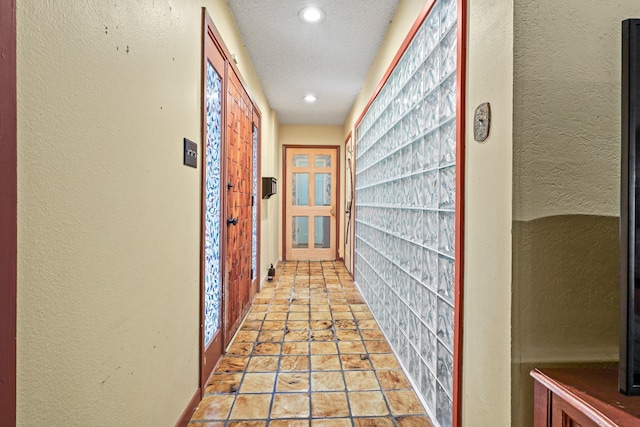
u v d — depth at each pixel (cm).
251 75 322
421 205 173
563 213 93
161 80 123
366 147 346
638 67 66
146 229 113
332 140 580
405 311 201
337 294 374
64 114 74
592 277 93
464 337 119
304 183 585
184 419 148
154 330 119
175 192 138
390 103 242
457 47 121
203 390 175
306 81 368
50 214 70
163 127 125
